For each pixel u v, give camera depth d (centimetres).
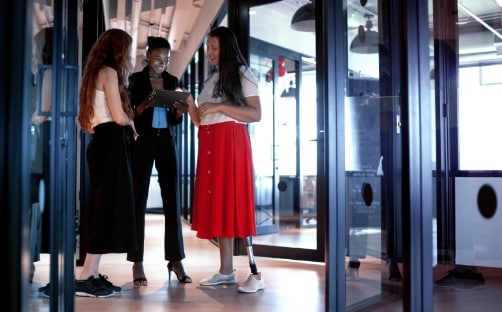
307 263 444
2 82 132
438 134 380
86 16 422
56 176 178
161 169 346
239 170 318
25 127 133
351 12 260
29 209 139
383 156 272
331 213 218
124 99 301
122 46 303
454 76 386
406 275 193
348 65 248
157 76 357
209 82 339
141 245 335
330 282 217
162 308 271
